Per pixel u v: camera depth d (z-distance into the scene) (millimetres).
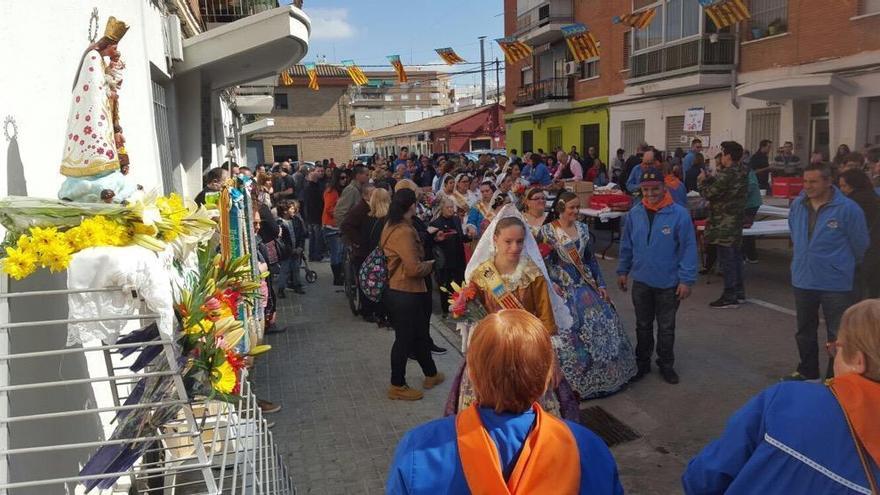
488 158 16906
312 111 37469
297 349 6891
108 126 2746
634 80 21375
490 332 1771
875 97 14148
